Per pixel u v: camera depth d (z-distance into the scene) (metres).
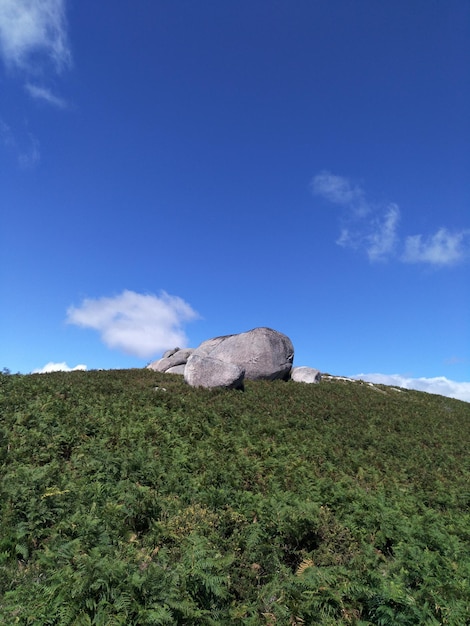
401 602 7.13
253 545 8.77
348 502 11.59
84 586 6.27
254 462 13.89
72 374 27.47
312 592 7.36
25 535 8.12
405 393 36.78
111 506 9.09
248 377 31.28
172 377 29.94
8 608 6.20
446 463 18.73
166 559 7.71
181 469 12.42
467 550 9.46
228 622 6.79
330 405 25.00
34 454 11.75
